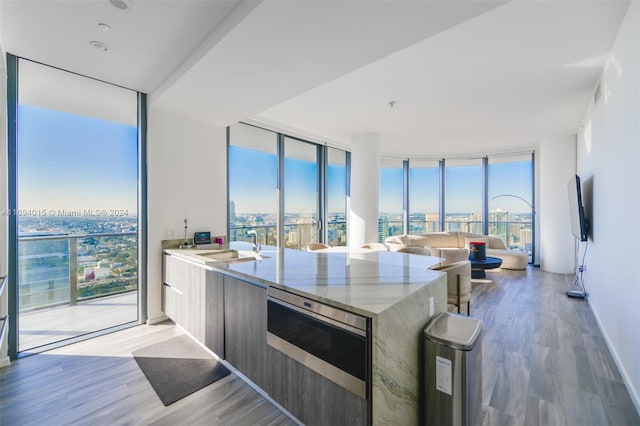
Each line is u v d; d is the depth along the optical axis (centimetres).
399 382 144
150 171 332
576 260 578
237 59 227
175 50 241
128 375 233
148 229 332
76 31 217
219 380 226
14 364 248
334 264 240
